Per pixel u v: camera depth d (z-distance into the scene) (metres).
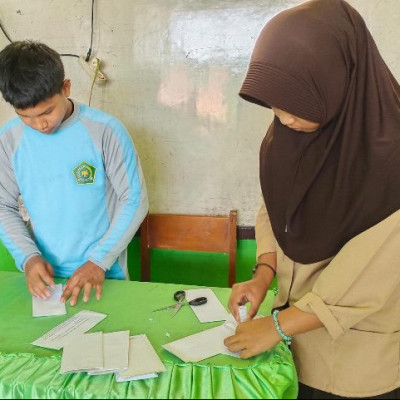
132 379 0.84
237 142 1.91
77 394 0.81
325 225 0.83
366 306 0.78
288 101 0.73
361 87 0.77
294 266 0.97
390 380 0.89
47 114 1.17
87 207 1.37
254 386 0.82
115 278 1.48
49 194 1.36
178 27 1.83
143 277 1.98
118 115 1.97
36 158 1.32
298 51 0.72
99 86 1.95
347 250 0.78
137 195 1.38
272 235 1.11
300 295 0.96
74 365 0.87
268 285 1.04
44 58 1.11
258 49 0.77
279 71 0.73
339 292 0.78
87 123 1.32
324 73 0.73
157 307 1.17
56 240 1.40
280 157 0.91
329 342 0.90
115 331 1.04
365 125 0.77
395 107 0.77
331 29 0.74
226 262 2.05
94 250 1.33
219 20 1.80
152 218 1.94
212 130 1.92
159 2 1.82
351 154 0.78
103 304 1.19
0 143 1.34
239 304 1.01
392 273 0.76
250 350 0.86
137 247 2.09
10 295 1.26
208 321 1.09
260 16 1.77
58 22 1.91
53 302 1.20
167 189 2.03
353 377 0.89
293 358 0.98
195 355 0.92
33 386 0.83
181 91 1.90
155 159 2.00
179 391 0.81
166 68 1.88
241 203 1.98
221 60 1.83
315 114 0.75
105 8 1.86
